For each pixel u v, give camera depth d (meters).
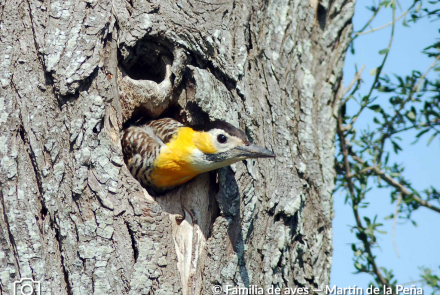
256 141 11.37
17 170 9.23
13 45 9.69
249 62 11.76
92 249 9.12
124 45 10.60
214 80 11.16
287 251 11.23
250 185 10.90
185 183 11.57
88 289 8.96
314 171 11.99
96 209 9.32
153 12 10.86
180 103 11.42
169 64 11.19
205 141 10.82
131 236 9.44
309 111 12.25
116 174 9.59
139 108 11.41
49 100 9.60
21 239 9.01
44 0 9.92
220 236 10.33
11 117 9.37
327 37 13.20
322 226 11.98
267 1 12.27
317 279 11.69
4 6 9.83
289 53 12.23
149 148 11.34
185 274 10.04
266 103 11.68
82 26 9.92
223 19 11.45
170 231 9.70
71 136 9.50
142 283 9.16
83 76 9.69
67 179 9.38
